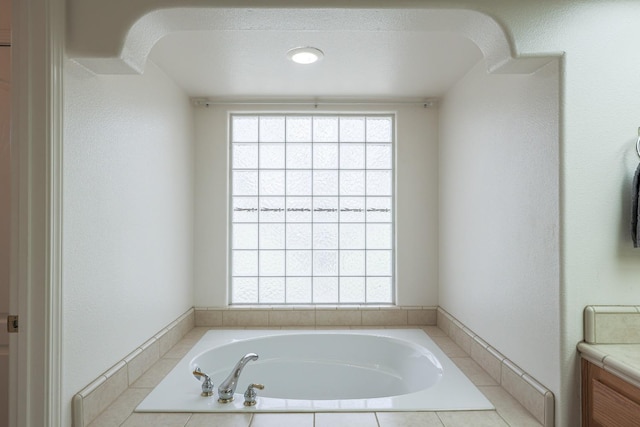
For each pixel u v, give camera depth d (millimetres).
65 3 1557
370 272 3318
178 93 2854
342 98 3154
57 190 1521
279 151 3334
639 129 1597
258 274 3309
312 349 2912
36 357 1483
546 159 1686
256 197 3326
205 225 3203
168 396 1940
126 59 1625
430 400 1896
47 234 1488
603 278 1596
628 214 1605
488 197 2236
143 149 2277
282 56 2365
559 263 1604
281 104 3178
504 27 1575
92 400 1713
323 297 3303
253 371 2779
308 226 3322
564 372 1594
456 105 2781
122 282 2025
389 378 2734
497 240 2123
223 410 1812
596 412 1505
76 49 1560
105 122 1867
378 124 3320
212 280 3195
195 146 3201
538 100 1740
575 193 1595
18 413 1472
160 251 2521
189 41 2158
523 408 1826
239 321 3176
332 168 3330
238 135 3320
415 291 3217
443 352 2555
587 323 1575
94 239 1771
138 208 2207
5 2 1779
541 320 1723
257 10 1551
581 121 1600
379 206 3334
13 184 1499
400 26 1680
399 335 2916
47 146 1489
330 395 2828
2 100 1768
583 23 1600
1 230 1754
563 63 1596
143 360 2221
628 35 1610
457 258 2756
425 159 3217
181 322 2852
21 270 1479
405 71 2592
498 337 2119
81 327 1679
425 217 3217
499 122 2096
